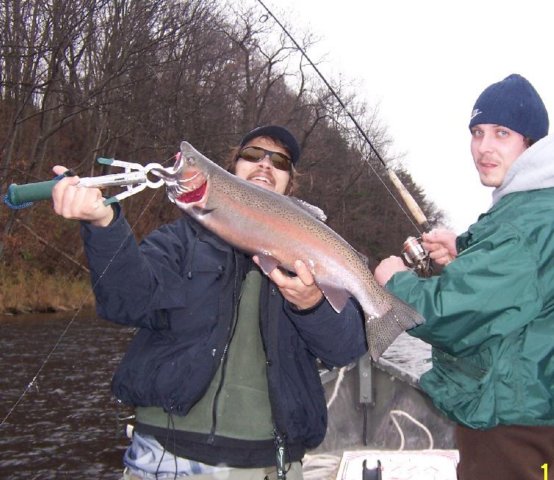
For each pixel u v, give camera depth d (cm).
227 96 2733
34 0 1775
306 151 3128
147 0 1947
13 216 1909
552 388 277
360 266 278
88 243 240
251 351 267
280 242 266
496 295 277
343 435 556
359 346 281
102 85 1833
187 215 291
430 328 286
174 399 253
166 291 258
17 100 1842
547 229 283
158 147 2142
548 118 348
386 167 472
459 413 294
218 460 256
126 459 272
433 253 375
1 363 1229
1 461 742
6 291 1902
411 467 424
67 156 2388
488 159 342
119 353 1363
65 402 984
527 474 280
